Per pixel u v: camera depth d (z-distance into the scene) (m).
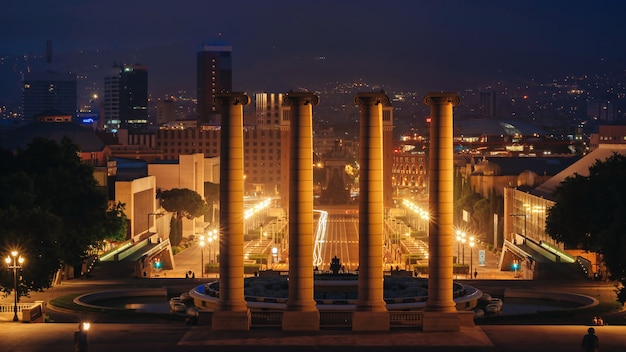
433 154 112.25
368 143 111.00
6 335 112.38
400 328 115.56
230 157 113.38
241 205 114.38
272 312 119.06
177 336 111.69
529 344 108.19
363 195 111.94
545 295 167.25
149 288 171.75
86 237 191.75
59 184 190.12
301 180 112.00
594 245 178.88
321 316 120.19
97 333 113.69
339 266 167.25
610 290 174.12
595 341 95.25
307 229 112.75
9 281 141.12
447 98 111.31
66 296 161.38
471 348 105.56
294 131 111.38
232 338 110.00
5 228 146.12
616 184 179.50
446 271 113.25
